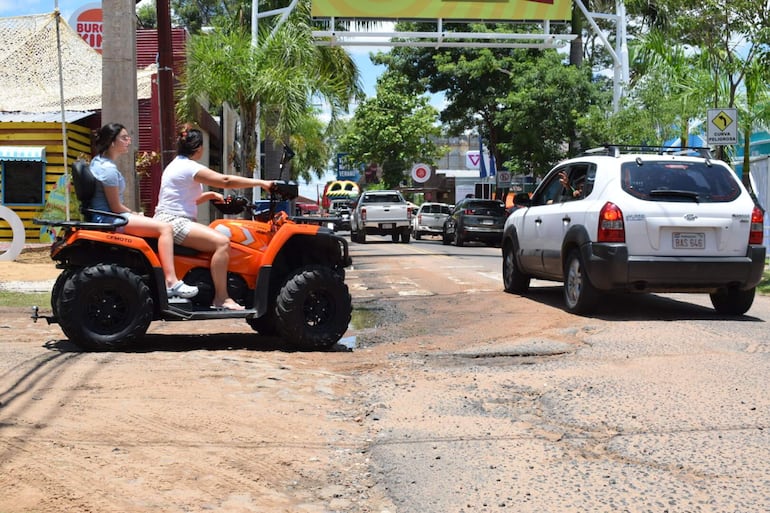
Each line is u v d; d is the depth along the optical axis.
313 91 17.86
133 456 4.19
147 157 16.64
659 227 8.80
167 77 12.11
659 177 9.05
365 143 53.06
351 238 34.72
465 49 36.03
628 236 8.81
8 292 11.77
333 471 4.16
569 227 9.64
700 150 9.55
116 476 3.89
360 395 5.80
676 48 18.66
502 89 36.44
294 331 7.46
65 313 7.02
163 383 5.81
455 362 6.98
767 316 9.33
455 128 39.09
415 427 4.95
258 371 6.37
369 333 8.76
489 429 4.89
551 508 3.64
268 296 7.61
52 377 5.94
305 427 4.91
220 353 7.20
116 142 7.40
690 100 19.19
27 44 24.17
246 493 3.79
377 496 3.84
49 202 18.03
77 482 3.78
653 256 8.80
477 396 5.70
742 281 8.94
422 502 3.75
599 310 9.80
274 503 3.70
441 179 67.75
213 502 3.66
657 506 3.64
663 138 22.56
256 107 17.00
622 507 3.64
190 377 6.05
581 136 30.89
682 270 8.78
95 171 7.26
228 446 4.46
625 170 9.10
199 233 7.30
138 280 7.12
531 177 38.81
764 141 23.31
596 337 7.82
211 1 52.03
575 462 4.26
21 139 21.42
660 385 5.83
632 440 4.60
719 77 17.64
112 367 6.34
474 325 9.07
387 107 52.59
